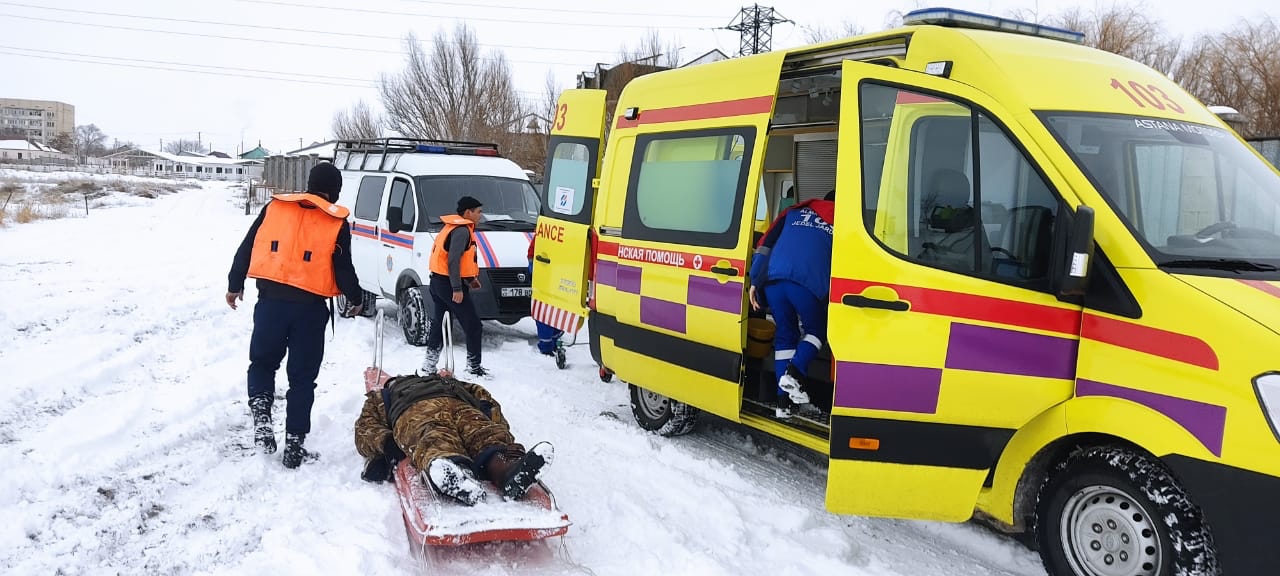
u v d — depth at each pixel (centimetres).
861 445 408
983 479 395
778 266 497
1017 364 379
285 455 531
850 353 407
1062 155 378
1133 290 349
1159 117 415
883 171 419
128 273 1444
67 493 473
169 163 12525
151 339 921
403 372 805
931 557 440
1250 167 414
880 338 402
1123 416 347
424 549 397
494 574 395
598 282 655
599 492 504
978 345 386
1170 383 334
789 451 611
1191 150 404
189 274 1477
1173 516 336
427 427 447
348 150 1241
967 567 429
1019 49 425
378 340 612
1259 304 325
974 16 472
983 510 409
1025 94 400
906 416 401
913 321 397
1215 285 337
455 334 1041
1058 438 377
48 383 689
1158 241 360
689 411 614
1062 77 415
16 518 435
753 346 556
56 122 18838
